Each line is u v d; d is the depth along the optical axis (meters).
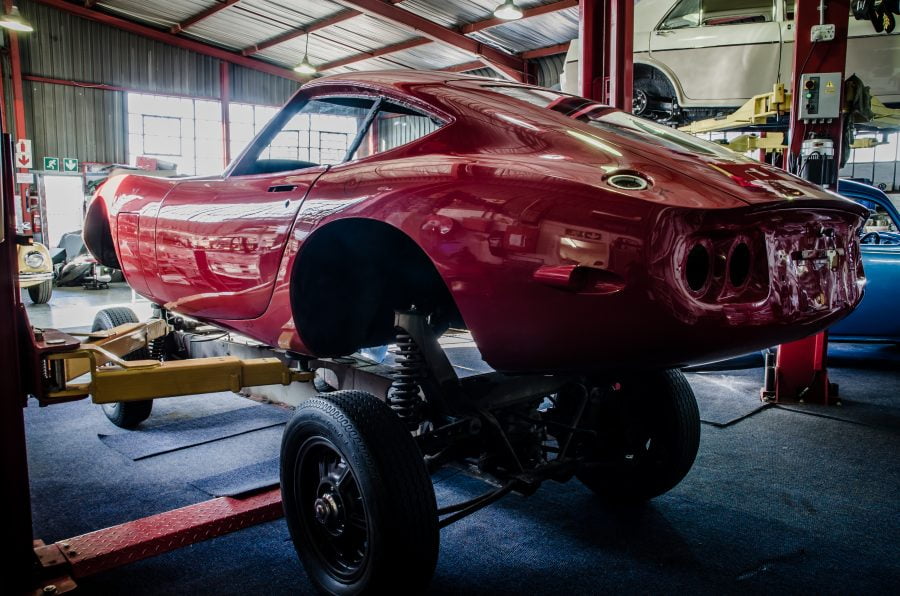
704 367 4.98
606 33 3.99
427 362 1.80
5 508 1.57
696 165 1.56
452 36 13.85
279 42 16.58
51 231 14.20
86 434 3.15
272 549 2.04
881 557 1.99
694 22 5.66
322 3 13.87
